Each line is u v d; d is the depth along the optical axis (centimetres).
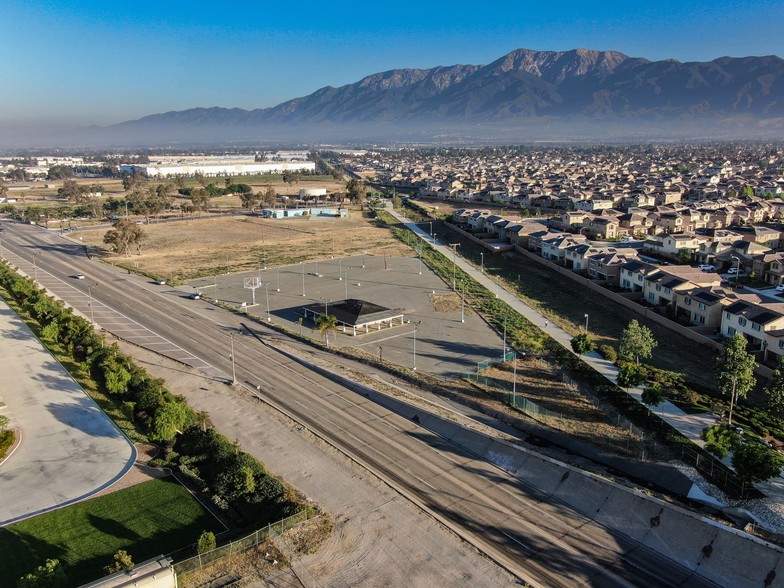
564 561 4456
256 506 4956
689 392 7306
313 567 4322
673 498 5256
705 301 9525
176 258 15888
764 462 5144
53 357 8556
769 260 12131
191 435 6125
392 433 6419
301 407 7031
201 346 9169
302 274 13950
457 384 7744
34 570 4231
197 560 4238
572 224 18325
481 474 5641
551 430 6500
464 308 11138
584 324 10238
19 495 5206
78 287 12825
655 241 14588
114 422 6581
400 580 4209
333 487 5347
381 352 8931
